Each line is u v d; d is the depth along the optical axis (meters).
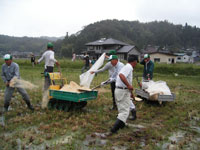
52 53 7.18
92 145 4.15
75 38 81.06
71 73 18.58
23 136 4.45
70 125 5.21
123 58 49.44
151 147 4.13
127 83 4.36
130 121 5.74
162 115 6.39
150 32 121.00
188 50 107.00
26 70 20.41
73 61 28.30
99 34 86.75
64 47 75.56
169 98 7.39
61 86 6.97
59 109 6.55
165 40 110.62
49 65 7.30
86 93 6.11
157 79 17.72
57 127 5.02
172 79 18.36
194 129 5.35
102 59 7.08
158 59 48.66
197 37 127.88
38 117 5.65
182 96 9.71
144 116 6.15
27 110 6.39
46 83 7.14
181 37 124.69
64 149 3.92
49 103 6.73
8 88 6.07
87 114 6.03
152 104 7.75
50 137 4.43
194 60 79.88
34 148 3.99
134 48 50.81
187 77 20.22
